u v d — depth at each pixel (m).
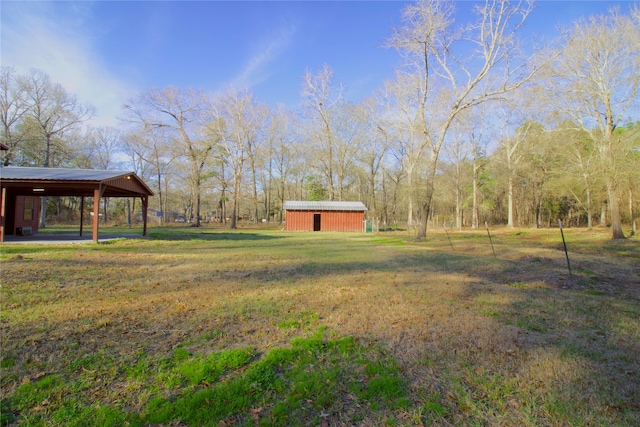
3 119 25.84
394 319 4.43
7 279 6.32
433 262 9.80
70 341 3.57
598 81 16.91
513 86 15.88
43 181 12.16
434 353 3.37
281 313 4.66
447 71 17.48
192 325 4.14
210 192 48.62
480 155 36.81
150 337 3.73
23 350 3.31
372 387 2.71
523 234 22.84
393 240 18.33
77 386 2.70
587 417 2.37
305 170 46.12
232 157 32.56
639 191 19.05
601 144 18.12
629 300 5.61
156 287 6.18
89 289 5.89
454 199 41.56
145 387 2.71
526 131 29.73
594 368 3.08
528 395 2.64
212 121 31.69
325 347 3.48
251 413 2.39
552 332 4.01
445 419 2.35
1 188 12.49
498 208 45.59
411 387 2.74
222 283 6.61
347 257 10.88
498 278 7.48
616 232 17.44
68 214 36.72
